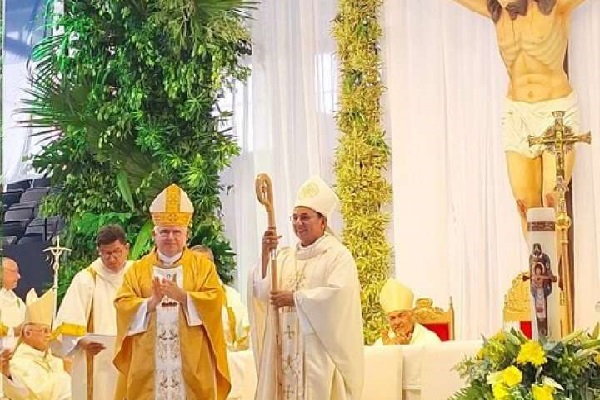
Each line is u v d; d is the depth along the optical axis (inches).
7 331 266.2
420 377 228.5
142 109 361.1
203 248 283.9
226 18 362.0
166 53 360.2
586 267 304.2
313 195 216.2
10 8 390.3
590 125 305.6
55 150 366.6
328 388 205.2
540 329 150.4
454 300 329.7
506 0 305.6
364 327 331.6
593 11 306.3
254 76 373.1
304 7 362.9
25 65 385.7
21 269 364.2
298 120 362.9
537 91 302.8
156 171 354.6
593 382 145.3
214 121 366.0
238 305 277.3
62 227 375.9
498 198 323.0
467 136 329.1
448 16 333.1
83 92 365.4
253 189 371.2
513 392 142.1
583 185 305.0
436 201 334.3
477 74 327.9
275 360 209.2
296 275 215.3
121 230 247.0
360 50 343.9
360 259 335.9
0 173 211.5
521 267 318.0
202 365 205.0
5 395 261.4
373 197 339.3
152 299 203.0
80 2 370.3
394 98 342.3
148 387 204.1
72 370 235.8
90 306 240.7
